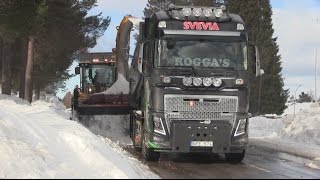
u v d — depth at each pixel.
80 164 10.68
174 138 12.68
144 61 13.77
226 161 14.09
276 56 53.78
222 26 13.23
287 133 23.23
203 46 13.07
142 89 14.66
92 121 19.84
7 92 30.52
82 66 26.03
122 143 17.88
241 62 13.13
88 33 42.78
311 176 11.62
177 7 13.68
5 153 10.62
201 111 12.81
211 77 12.85
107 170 9.91
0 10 19.73
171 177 11.06
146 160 13.71
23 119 13.38
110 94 20.06
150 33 13.84
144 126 13.87
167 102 12.78
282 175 11.68
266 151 17.38
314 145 19.94
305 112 24.88
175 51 12.99
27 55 33.41
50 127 13.53
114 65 22.78
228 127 12.80
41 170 10.10
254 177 11.20
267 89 52.44
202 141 12.73
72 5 39.81
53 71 42.50
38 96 50.22
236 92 12.94
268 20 53.62
